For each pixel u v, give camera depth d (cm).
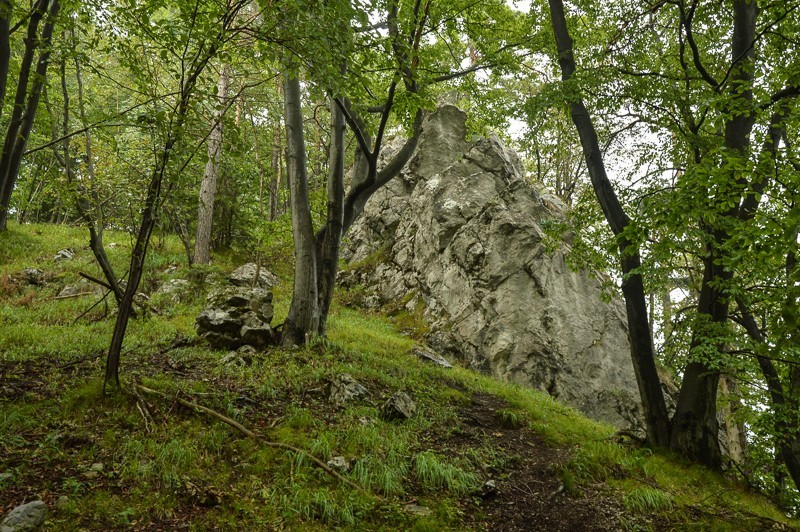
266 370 941
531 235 1838
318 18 643
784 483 1249
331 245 1256
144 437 604
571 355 1662
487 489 684
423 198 2244
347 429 735
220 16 641
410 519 564
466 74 1519
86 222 828
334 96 729
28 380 745
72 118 1526
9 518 411
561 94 1018
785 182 564
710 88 955
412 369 1174
